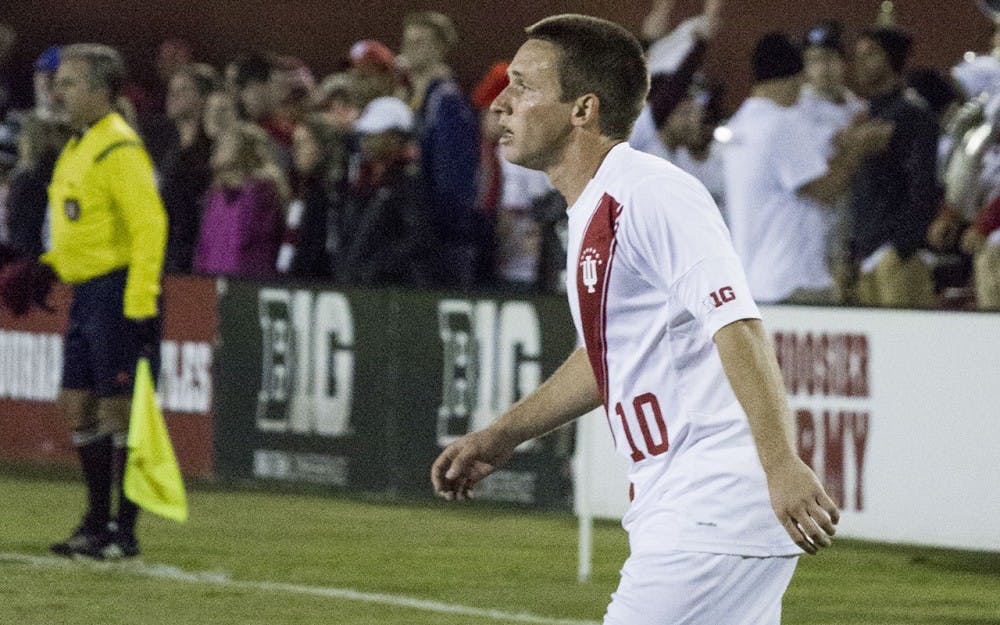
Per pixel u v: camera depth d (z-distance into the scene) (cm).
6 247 3919
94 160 2677
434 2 5122
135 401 2702
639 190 1141
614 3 4897
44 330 3884
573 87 1199
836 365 2895
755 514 1123
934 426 2816
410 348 3344
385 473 3397
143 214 2675
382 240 3572
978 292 3331
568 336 3141
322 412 3462
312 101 4238
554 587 2577
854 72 4553
